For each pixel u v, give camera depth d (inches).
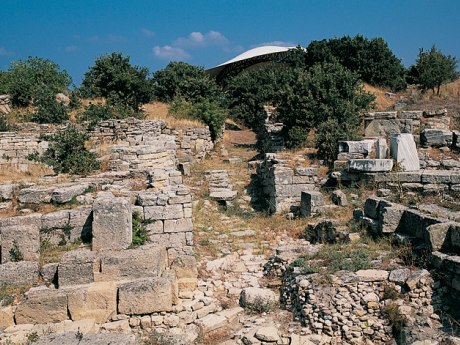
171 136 868.6
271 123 960.3
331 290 319.0
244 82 1470.2
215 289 379.2
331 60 1288.1
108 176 557.6
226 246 478.3
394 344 292.8
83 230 409.1
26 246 376.5
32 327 313.0
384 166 551.5
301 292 328.2
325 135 660.1
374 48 1278.3
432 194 515.2
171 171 564.4
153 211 421.4
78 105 1098.7
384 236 388.8
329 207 526.3
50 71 1346.0
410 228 375.2
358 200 535.2
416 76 1269.7
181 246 423.2
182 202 425.1
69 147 623.8
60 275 344.2
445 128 743.7
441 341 273.7
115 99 1105.4
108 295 325.1
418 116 753.6
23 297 334.3
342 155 613.0
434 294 311.3
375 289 319.6
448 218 370.3
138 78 1173.1
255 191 690.8
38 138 804.0
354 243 393.1
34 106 1056.8
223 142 1104.8
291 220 548.4
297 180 593.6
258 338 301.3
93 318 323.6
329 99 826.2
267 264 418.6
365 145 609.3
